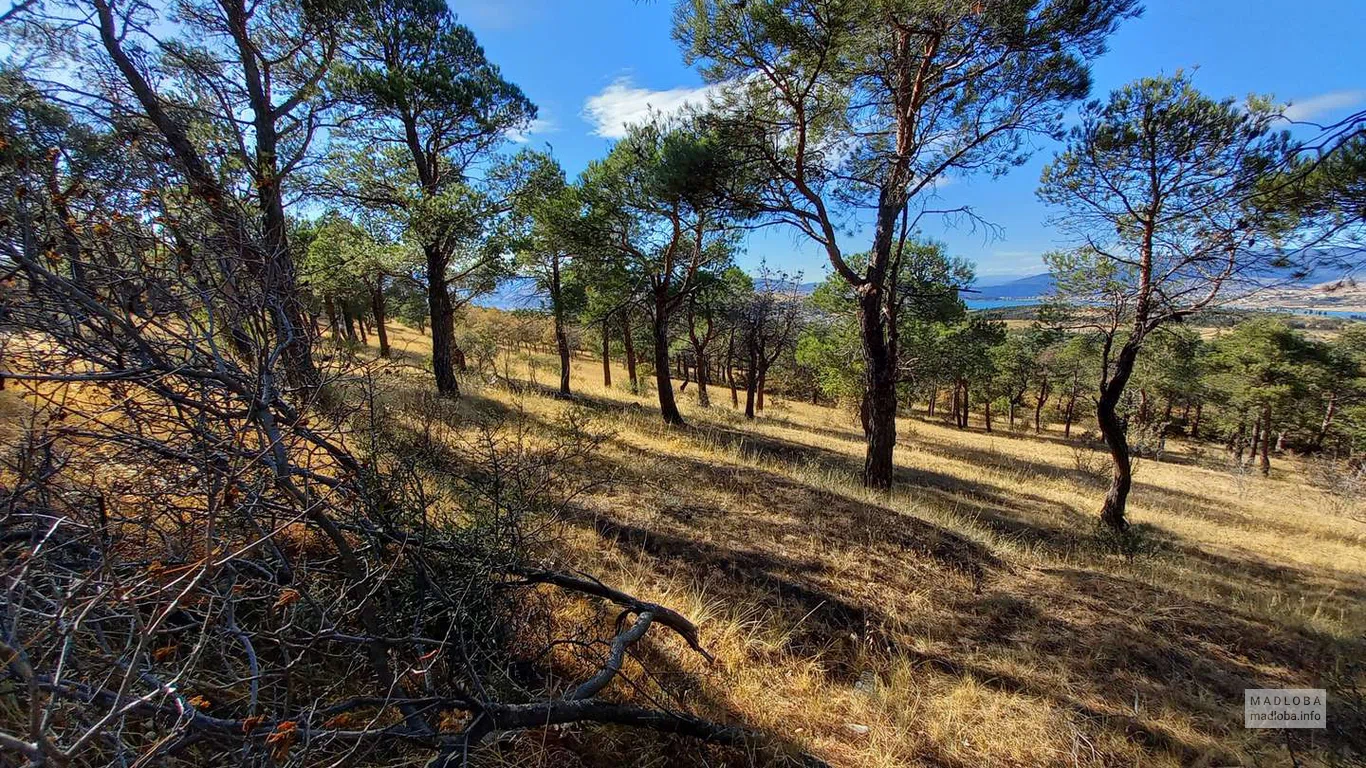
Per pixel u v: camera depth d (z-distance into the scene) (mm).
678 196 7453
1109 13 6000
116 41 3381
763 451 11320
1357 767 2916
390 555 2273
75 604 1369
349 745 1790
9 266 1369
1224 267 6637
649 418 12578
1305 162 3602
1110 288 8914
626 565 4137
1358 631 5000
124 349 1600
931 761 2695
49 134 1806
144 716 1415
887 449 8953
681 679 2969
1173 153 7168
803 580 4477
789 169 7973
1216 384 30688
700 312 20172
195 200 1771
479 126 10219
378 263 9398
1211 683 3777
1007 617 4379
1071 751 2881
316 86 6676
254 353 1813
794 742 2621
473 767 1886
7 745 956
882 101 7883
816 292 21000
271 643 2035
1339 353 28688
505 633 2586
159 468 1781
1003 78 6781
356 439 2705
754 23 6316
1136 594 5195
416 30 9039
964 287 19312
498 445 4840
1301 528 12703
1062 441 33250
